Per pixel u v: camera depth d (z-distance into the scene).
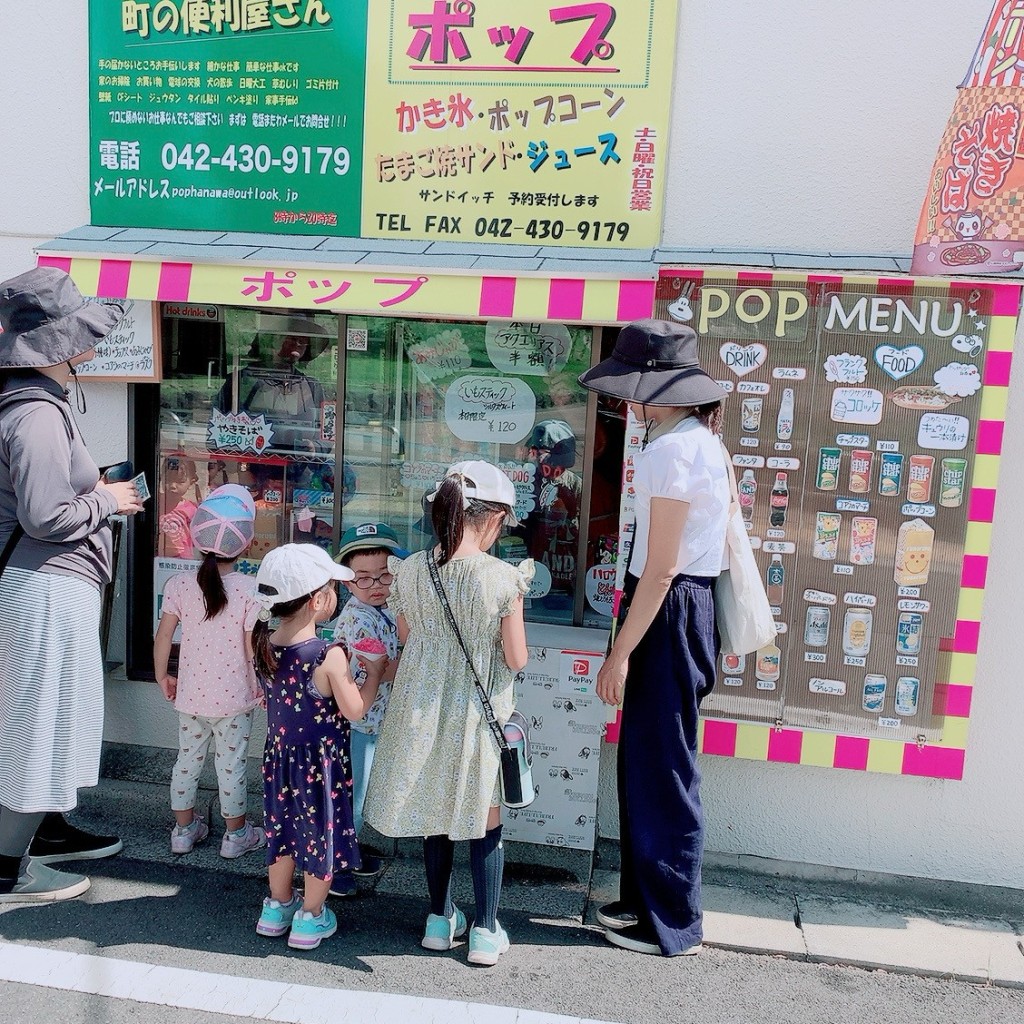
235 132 3.91
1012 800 3.71
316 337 4.16
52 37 4.02
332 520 4.25
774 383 3.57
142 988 2.95
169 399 4.29
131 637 4.28
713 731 3.70
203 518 3.55
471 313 3.40
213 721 3.65
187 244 3.75
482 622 3.03
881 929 3.48
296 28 3.81
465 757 3.01
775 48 3.62
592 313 3.34
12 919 3.28
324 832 3.13
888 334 3.49
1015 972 3.24
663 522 3.02
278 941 3.24
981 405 3.48
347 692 3.10
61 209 4.13
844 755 3.65
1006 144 3.17
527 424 4.05
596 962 3.21
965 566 3.54
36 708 3.23
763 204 3.69
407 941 3.28
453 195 3.80
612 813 3.93
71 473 3.28
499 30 3.68
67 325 3.22
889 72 3.58
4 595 3.23
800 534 3.62
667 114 3.65
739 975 3.19
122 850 3.78
